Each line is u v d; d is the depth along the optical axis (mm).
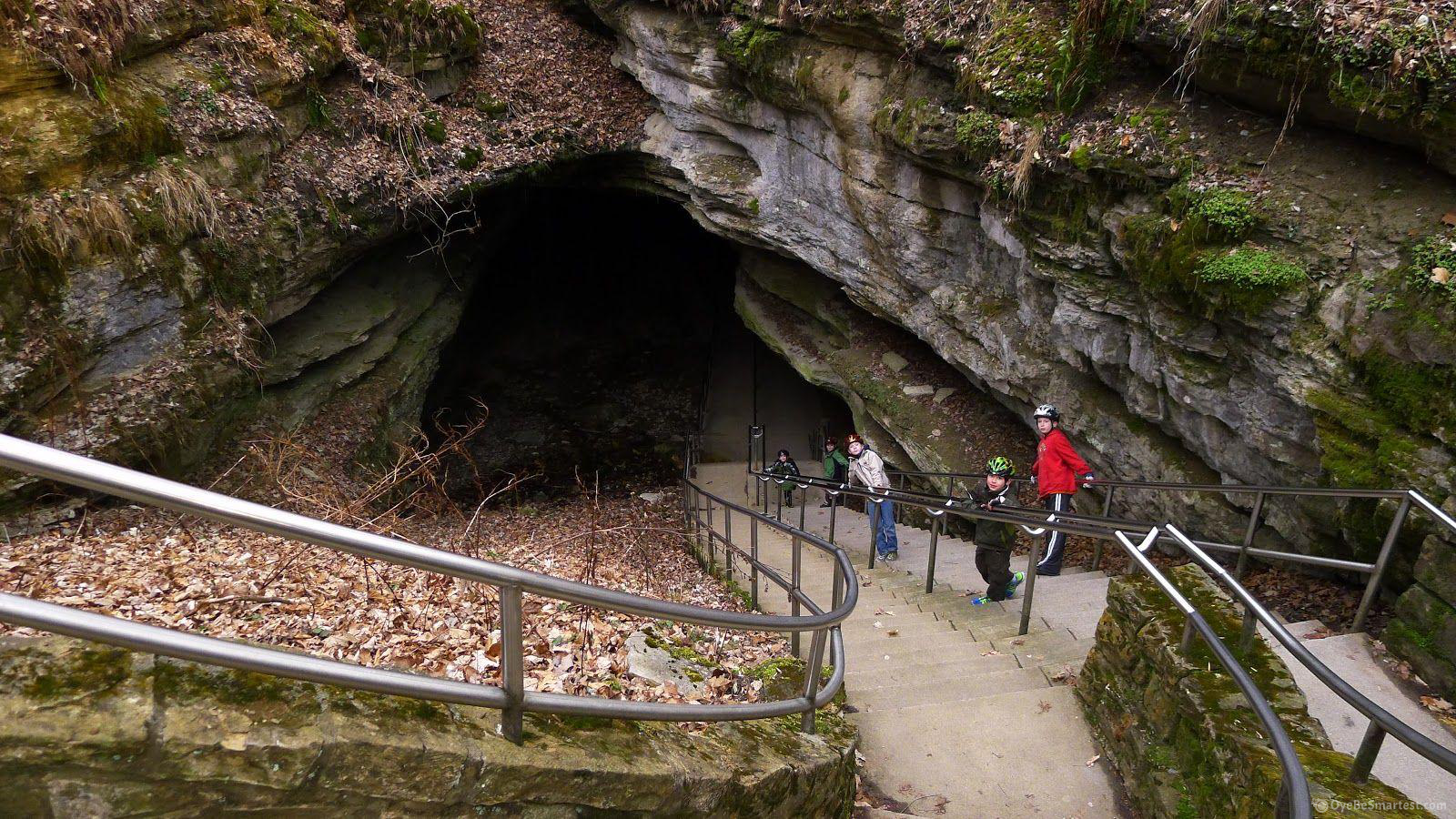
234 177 8805
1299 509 6289
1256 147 6258
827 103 10094
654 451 18734
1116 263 7477
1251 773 3152
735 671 4582
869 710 4957
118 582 4633
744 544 12188
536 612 4668
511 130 13211
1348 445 5594
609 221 24078
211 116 8406
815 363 14734
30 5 6680
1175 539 4062
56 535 5914
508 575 2117
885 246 10906
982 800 4148
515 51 13875
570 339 22969
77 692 1779
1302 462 6242
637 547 7766
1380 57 5188
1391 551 4938
